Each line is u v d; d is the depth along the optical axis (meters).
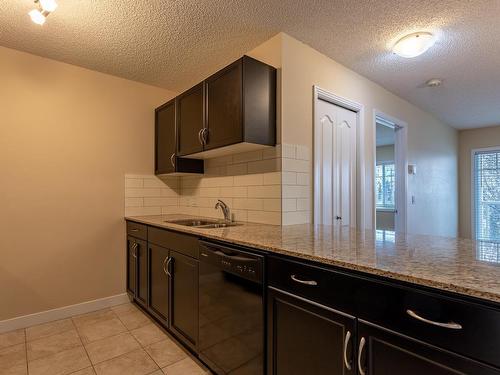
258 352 1.35
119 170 2.80
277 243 1.36
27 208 2.31
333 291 1.05
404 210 3.50
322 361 1.08
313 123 2.26
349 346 0.99
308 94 2.22
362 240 1.45
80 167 2.57
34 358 1.84
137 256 2.56
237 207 2.42
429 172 4.13
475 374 0.72
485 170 4.96
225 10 1.78
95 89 2.66
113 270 2.73
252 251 1.40
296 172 2.12
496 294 0.68
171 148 2.71
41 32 2.02
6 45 2.19
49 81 2.41
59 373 1.70
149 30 2.00
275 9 1.78
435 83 2.93
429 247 1.27
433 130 4.26
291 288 1.21
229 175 2.51
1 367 1.75
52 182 2.42
